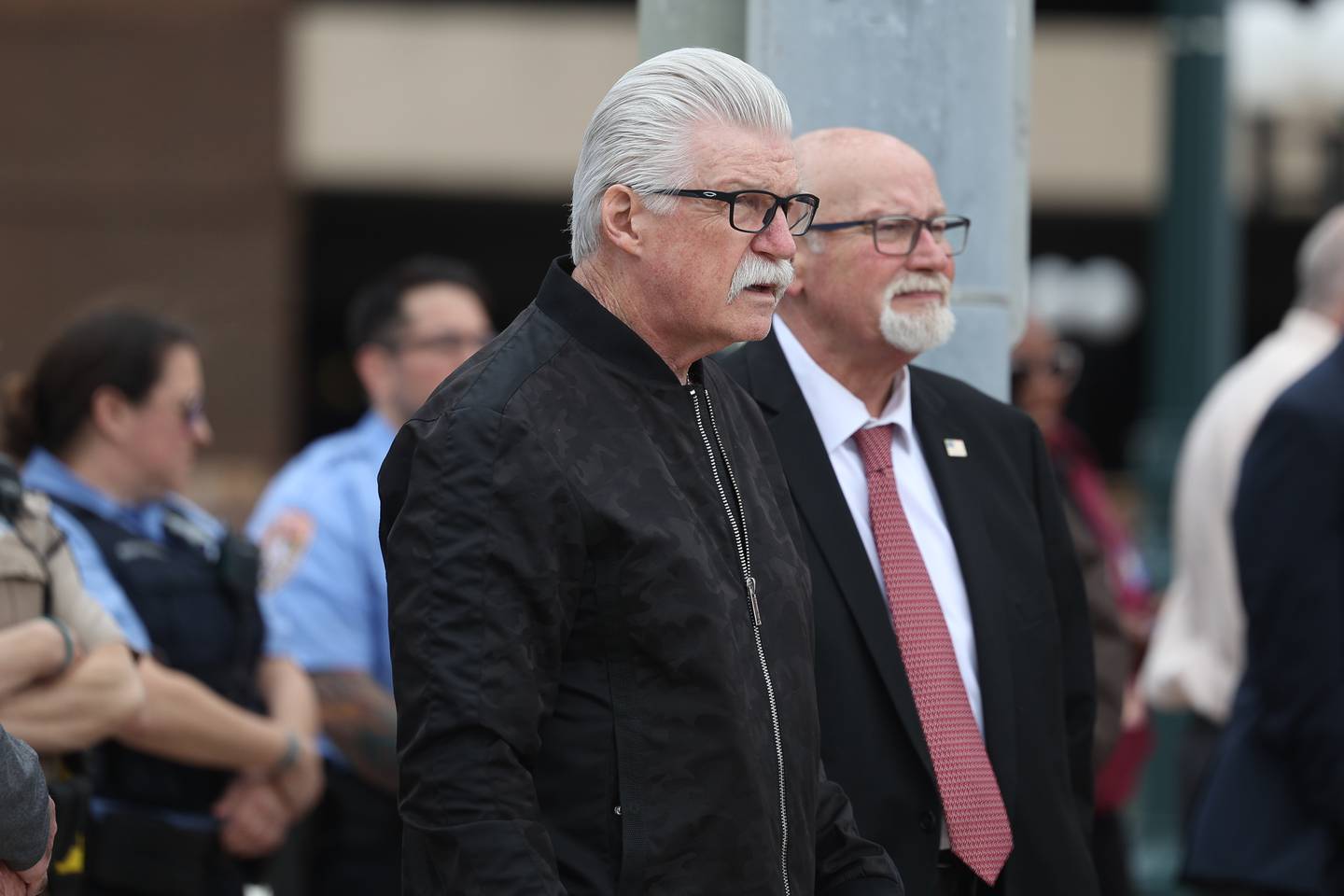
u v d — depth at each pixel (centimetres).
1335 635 1060
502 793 575
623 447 613
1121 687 1162
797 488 798
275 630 1150
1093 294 3419
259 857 1041
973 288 896
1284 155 3100
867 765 766
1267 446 1083
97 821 941
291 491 1205
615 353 626
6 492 826
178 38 3934
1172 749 1838
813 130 866
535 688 587
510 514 588
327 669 1159
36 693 815
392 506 617
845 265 816
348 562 1174
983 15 877
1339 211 1415
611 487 603
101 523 995
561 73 3962
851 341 823
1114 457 5512
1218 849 1113
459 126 3959
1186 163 1948
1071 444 1403
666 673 600
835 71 866
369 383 1270
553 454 598
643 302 634
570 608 598
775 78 867
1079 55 4088
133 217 3947
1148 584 1597
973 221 888
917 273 818
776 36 867
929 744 780
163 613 995
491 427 595
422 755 582
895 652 780
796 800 626
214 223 3950
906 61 872
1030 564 836
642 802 595
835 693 772
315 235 4869
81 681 825
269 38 3941
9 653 798
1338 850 1086
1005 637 815
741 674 611
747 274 626
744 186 621
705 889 594
